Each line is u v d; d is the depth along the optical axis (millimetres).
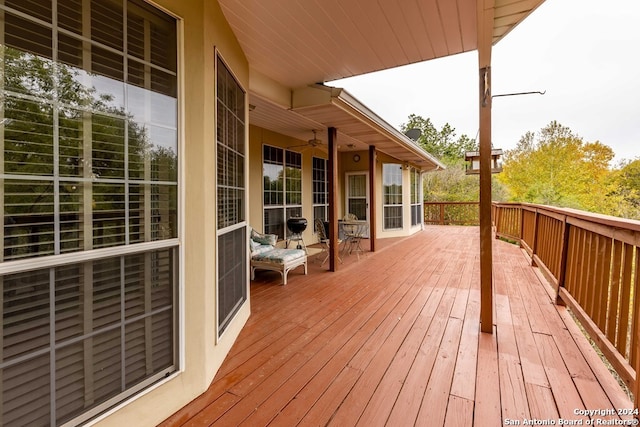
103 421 1294
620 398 1635
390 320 2760
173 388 1577
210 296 1876
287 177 5969
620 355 1690
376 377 1870
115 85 1373
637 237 1543
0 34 1044
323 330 2566
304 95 3600
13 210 1078
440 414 1530
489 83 2406
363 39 2539
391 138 5465
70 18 1226
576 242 2656
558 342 2293
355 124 4434
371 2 2047
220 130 2184
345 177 8555
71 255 1210
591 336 2086
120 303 1394
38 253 1131
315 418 1517
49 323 1167
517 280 3965
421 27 2379
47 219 1160
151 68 1514
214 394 1728
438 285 3861
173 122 1610
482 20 1865
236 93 2623
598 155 13852
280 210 5746
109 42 1350
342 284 3943
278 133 5648
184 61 1649
